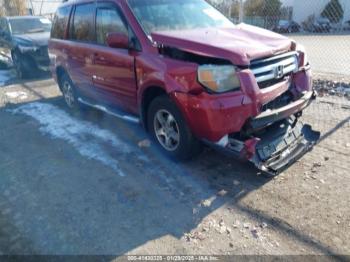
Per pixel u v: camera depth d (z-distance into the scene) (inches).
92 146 167.5
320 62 378.0
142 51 138.8
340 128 170.6
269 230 100.1
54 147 169.3
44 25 401.1
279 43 128.8
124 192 124.6
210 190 122.7
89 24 179.5
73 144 171.5
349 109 196.4
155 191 124.0
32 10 798.5
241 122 112.4
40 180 137.6
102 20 166.6
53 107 241.0
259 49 116.7
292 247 93.0
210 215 108.7
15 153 165.3
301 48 142.6
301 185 121.6
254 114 112.1
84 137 180.2
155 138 150.3
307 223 101.7
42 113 227.8
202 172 135.5
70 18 200.8
